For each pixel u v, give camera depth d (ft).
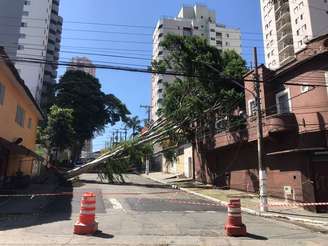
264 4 304.71
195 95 107.24
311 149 60.70
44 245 30.50
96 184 107.24
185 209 58.39
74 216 48.21
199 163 128.36
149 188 101.30
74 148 202.08
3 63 61.36
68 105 204.03
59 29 325.62
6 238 33.17
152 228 40.11
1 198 65.67
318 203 54.54
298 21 259.19
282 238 36.32
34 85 269.23
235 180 98.27
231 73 99.04
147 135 116.88
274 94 78.84
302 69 70.13
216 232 38.42
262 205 58.23
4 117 69.77
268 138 76.33
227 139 97.25
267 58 296.92
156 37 345.51
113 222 43.65
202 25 341.21
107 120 223.92
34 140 107.65
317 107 65.87
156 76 351.67
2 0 273.13
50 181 110.01
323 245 33.12
